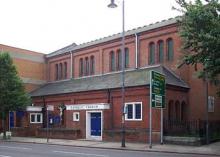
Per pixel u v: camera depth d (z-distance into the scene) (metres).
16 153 21.44
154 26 35.97
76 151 23.30
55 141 32.91
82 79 42.78
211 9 18.59
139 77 33.25
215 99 33.22
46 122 40.66
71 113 36.47
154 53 36.00
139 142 29.91
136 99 31.41
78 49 44.38
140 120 30.81
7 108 37.44
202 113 32.25
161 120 28.00
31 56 48.25
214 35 18.09
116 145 28.16
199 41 18.67
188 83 33.12
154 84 26.50
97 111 34.03
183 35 19.34
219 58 18.27
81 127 35.22
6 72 37.91
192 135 27.86
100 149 25.80
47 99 41.50
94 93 35.41
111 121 33.34
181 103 32.38
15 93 37.62
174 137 28.05
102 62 41.09
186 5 19.38
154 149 24.77
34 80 48.19
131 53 37.88
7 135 37.53
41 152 22.22
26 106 39.12
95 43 42.06
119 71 38.88
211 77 19.58
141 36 37.09
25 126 42.44
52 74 48.84
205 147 25.78
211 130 28.95
